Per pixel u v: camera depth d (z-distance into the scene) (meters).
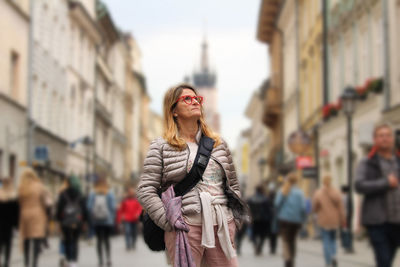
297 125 43.28
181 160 4.85
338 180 29.95
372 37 24.31
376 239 7.56
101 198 15.58
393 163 7.77
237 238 19.59
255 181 85.19
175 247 4.69
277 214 13.85
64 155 39.78
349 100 19.42
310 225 32.66
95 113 51.34
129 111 77.44
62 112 40.00
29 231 12.91
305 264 15.33
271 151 59.25
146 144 100.81
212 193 4.86
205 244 4.72
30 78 31.25
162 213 4.74
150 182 4.87
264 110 56.28
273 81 57.16
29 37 31.19
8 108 27.77
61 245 15.16
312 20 37.81
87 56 48.19
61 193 14.12
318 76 35.41
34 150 31.39
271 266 15.26
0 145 26.67
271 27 57.03
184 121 5.00
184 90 5.00
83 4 46.84
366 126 22.36
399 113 20.33
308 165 30.39
